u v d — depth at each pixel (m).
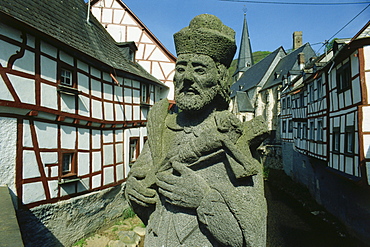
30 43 6.19
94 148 8.54
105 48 10.28
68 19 8.60
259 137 1.77
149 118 2.31
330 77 11.85
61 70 7.18
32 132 6.27
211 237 1.79
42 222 6.48
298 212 13.17
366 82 8.84
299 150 17.64
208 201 1.69
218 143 1.72
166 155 2.00
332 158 11.53
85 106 8.06
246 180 1.75
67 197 7.34
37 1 7.42
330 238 10.00
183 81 1.97
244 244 1.65
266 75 37.44
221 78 2.06
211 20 1.99
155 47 15.44
